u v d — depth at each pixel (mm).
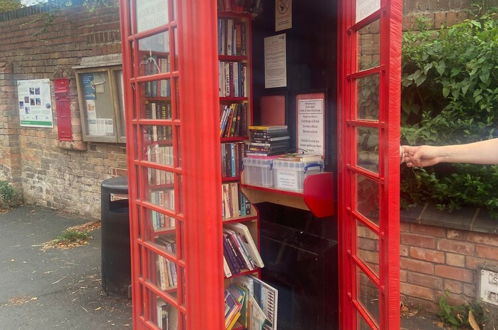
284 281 3283
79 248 5602
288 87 3150
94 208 6699
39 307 4121
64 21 6535
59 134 6863
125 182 4238
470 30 3502
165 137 2482
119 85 5859
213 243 2145
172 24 2285
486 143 2178
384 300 1958
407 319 3574
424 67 3539
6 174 8055
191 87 2137
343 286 2707
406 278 3758
